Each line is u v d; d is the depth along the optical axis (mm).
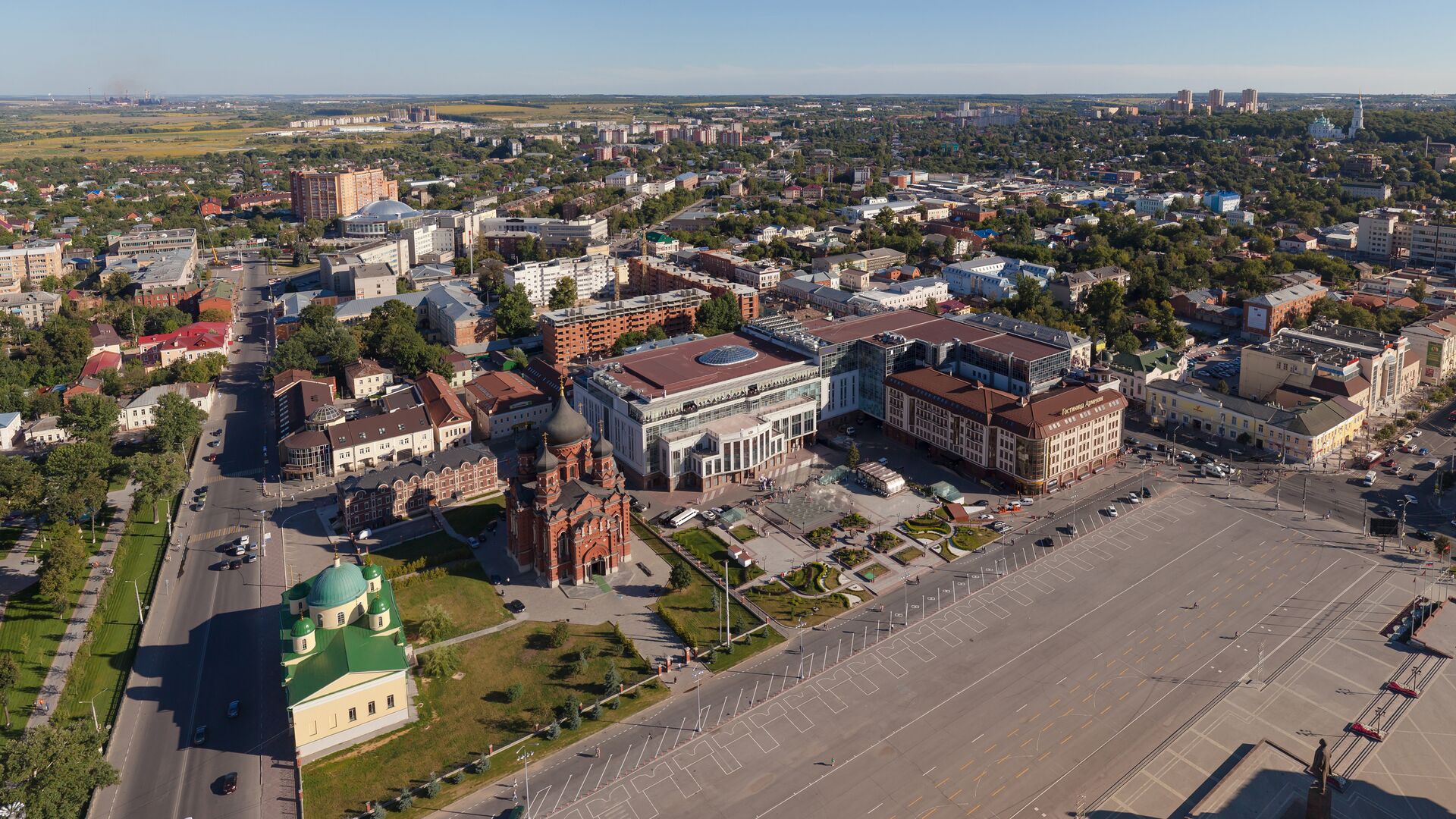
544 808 166250
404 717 190750
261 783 173500
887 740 181875
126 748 182125
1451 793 165250
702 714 191250
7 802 154625
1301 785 167750
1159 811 162750
